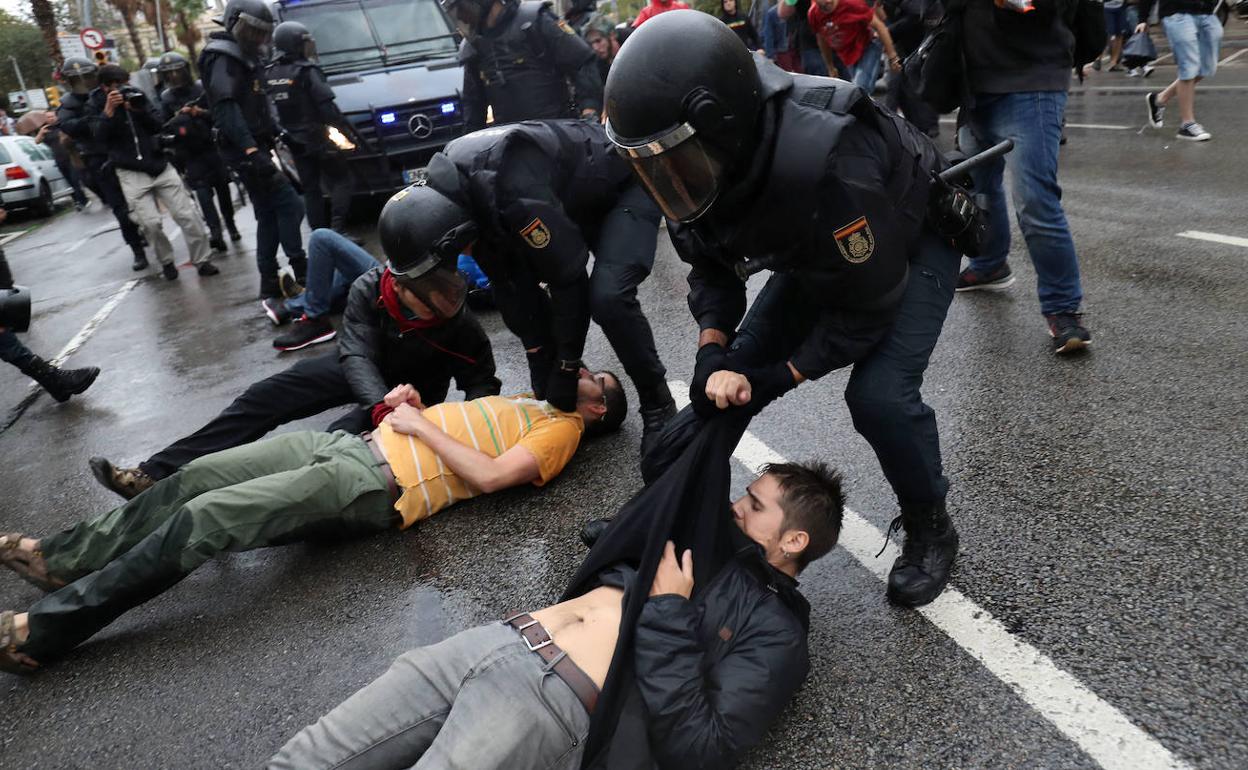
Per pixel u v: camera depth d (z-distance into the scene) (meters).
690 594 1.95
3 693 2.46
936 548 2.37
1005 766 1.84
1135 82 11.55
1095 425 3.13
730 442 2.08
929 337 2.18
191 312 7.01
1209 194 5.84
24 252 12.74
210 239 9.67
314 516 2.77
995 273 4.52
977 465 2.99
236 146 6.16
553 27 5.77
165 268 8.45
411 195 2.77
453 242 2.74
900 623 2.29
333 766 1.79
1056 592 2.32
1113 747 1.84
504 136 2.79
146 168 8.00
